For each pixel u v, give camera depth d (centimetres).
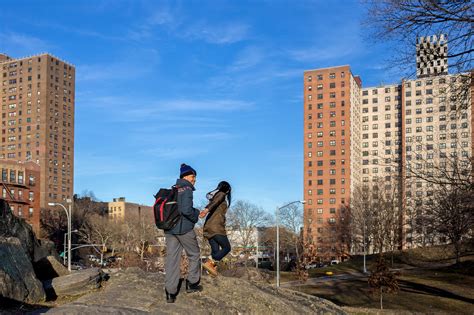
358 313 2800
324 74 11375
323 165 11212
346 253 9519
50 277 1108
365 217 8056
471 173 1330
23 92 12431
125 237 8894
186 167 700
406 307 3616
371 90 12225
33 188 8800
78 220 10250
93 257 9250
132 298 714
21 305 811
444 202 1648
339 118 11162
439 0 1092
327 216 11031
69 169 12744
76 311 623
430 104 10081
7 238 910
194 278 727
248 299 772
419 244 8669
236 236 8469
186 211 677
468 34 1126
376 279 3541
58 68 12669
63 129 12675
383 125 12006
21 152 12275
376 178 8419
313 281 5469
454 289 4375
